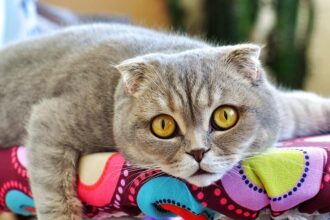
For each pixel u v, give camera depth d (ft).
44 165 1.56
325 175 1.32
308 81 3.98
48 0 3.90
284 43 3.72
